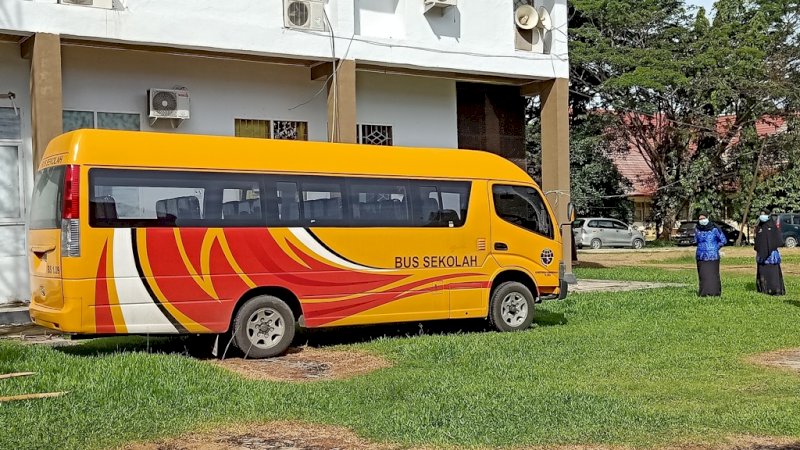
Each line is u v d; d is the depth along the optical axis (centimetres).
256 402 732
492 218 1215
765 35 3619
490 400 740
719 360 958
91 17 1311
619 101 3656
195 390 765
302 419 688
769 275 1680
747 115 3703
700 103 3719
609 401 738
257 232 1027
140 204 956
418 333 1237
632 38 3691
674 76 3422
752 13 3753
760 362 955
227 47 1436
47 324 959
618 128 3919
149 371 820
